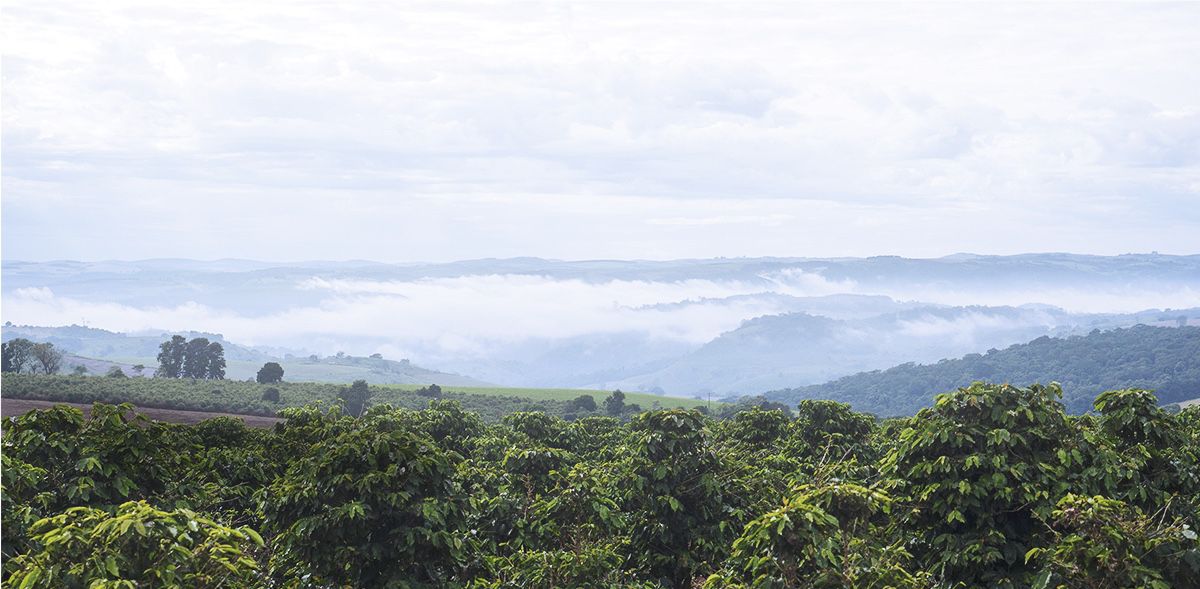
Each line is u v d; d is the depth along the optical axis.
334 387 127.50
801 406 29.70
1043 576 12.50
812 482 19.34
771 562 13.07
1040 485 14.71
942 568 14.91
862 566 13.51
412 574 14.79
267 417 93.31
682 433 20.05
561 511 20.08
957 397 15.84
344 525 14.38
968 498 14.91
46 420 15.62
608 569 18.39
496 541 20.36
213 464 22.81
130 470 15.60
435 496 15.24
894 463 16.41
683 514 19.92
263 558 16.92
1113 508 12.69
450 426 33.53
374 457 14.98
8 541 12.70
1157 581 11.71
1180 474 16.03
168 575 10.34
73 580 10.35
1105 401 17.08
